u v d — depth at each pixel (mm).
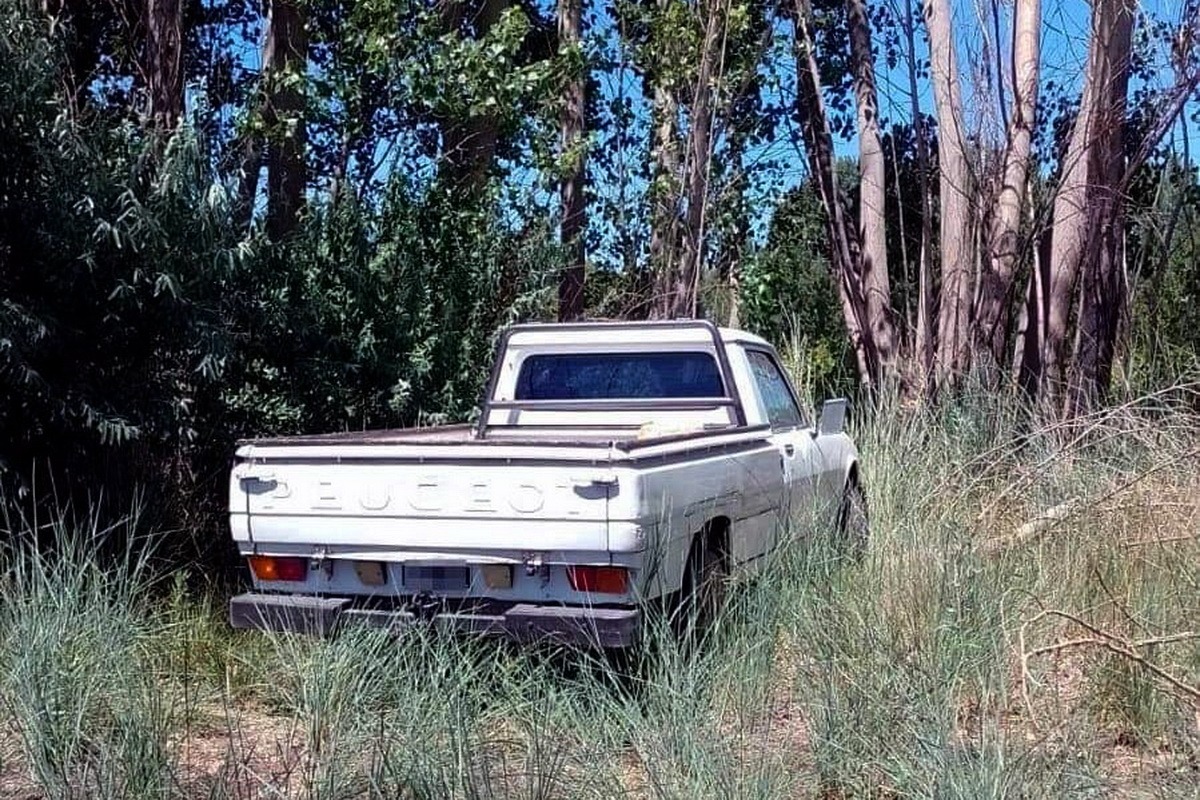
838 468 8461
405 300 10000
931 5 13719
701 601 6156
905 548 6523
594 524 5570
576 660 5938
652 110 13953
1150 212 15523
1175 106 12719
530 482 5645
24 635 5305
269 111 12109
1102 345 13766
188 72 12875
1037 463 8000
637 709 5211
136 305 7445
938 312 14586
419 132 12938
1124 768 5004
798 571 6246
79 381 7527
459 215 10898
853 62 15602
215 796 4602
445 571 5875
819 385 15375
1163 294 15344
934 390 12453
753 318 14062
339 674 5352
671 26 13211
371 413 9828
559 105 12906
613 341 7594
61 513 6602
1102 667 5613
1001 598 5957
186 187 7695
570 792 4637
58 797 4578
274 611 5902
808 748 5074
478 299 10922
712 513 6344
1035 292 14133
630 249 14328
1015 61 13375
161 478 8484
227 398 9031
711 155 13453
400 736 4898
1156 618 5918
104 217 7352
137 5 10922
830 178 16094
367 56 12133
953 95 13547
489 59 11883
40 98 7312
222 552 8406
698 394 7449
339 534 5930
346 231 9820
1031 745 4676
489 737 5105
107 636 5543
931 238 15570
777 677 5711
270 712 5898
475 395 10422
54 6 11062
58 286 7426
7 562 6648
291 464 5988
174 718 5410
